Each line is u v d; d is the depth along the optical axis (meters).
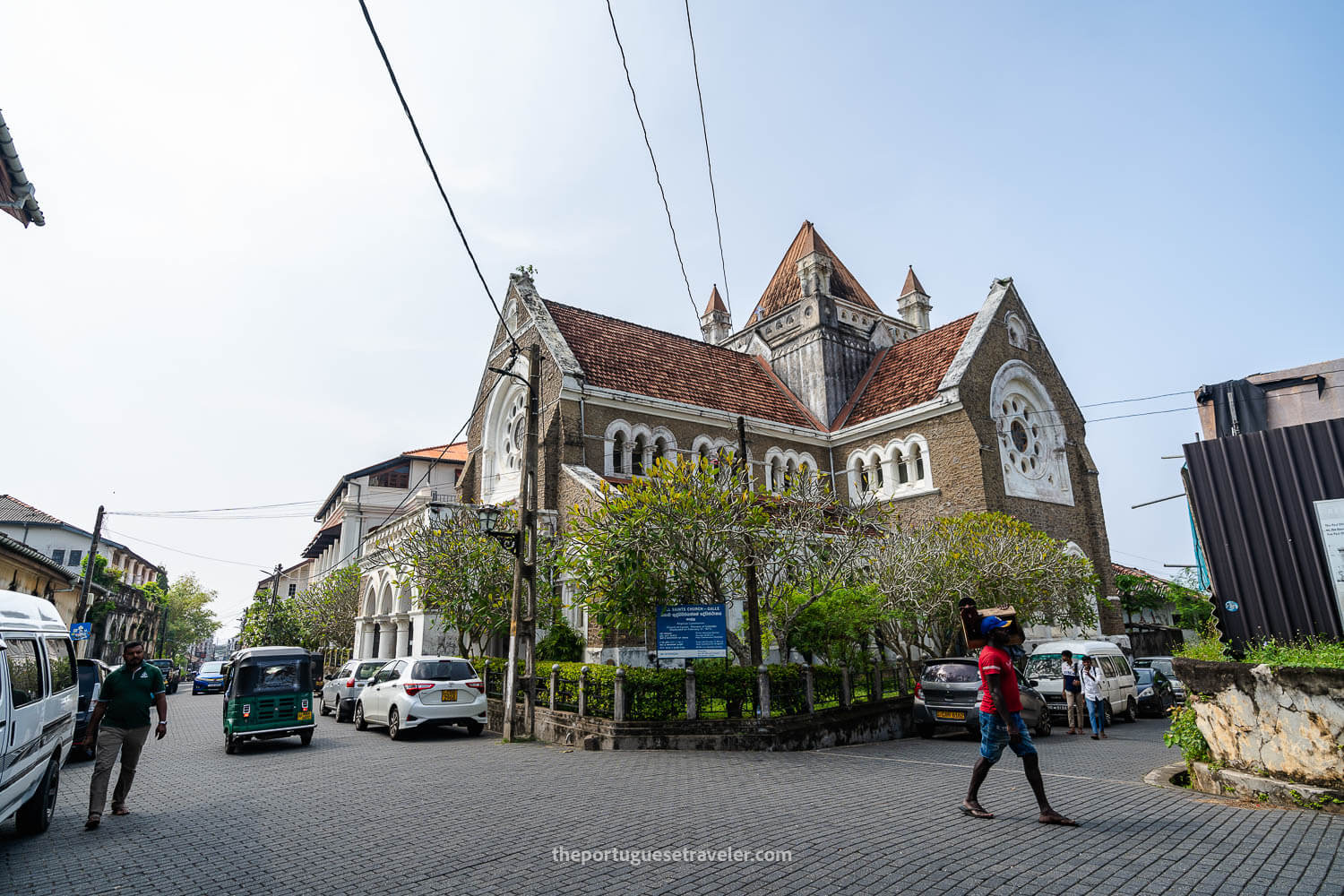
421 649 23.86
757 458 30.00
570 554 17.19
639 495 15.52
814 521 17.23
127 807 9.55
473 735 17.56
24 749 7.27
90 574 32.72
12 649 7.45
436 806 8.86
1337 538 9.09
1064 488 31.44
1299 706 7.84
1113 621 30.73
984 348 29.84
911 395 30.73
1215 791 8.62
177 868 6.62
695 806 8.52
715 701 15.74
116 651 60.12
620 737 13.98
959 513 27.56
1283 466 9.58
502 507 23.42
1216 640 10.05
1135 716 21.73
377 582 29.95
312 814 8.67
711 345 35.78
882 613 17.11
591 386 25.80
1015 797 8.70
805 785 9.83
